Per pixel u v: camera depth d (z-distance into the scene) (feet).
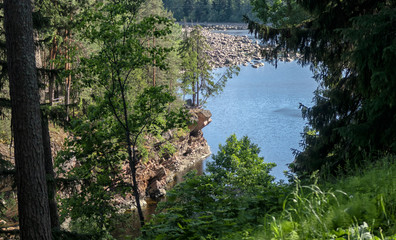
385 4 32.48
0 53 34.17
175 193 24.11
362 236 10.64
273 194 20.52
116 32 50.39
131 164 53.93
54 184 38.42
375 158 27.53
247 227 16.62
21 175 28.32
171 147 102.73
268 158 155.94
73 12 79.77
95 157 55.26
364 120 34.27
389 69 24.88
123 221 55.52
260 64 354.13
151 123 57.00
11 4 26.86
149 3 182.39
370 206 12.49
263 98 252.21
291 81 300.40
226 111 226.17
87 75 53.52
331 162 36.60
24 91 27.58
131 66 51.55
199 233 17.47
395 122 27.55
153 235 19.13
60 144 90.22
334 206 13.53
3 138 83.92
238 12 525.34
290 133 187.42
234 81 302.04
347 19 35.29
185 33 185.78
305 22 40.14
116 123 55.52
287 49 39.70
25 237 28.91
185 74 180.04
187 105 178.40
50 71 38.32
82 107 77.36
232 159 71.20
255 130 192.13
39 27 36.52
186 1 525.75
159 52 51.85
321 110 40.16
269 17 63.26
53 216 41.86
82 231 53.93
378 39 25.58
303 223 12.34
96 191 52.34
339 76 41.14
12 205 65.51
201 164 153.07
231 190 26.13
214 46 384.68
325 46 38.58
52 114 40.19
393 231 11.30
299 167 41.52
